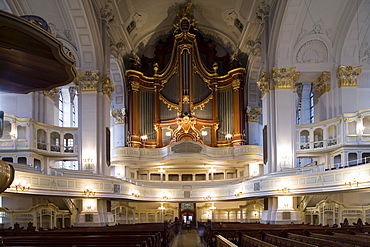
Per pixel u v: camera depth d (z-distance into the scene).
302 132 25.89
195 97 29.92
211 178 32.03
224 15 29.39
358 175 16.61
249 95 30.45
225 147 28.58
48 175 17.95
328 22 22.45
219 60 31.84
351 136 21.98
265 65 23.39
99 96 23.14
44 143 24.08
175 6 30.23
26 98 24.03
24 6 21.00
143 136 29.14
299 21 21.98
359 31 22.75
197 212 30.55
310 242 9.60
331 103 23.64
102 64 23.58
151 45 33.03
